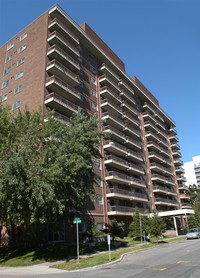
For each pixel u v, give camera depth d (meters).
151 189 60.62
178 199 75.12
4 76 42.81
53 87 36.72
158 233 36.12
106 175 44.44
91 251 25.31
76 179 23.19
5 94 40.84
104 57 52.06
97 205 39.84
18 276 15.20
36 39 40.75
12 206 19.72
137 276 12.38
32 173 19.78
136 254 24.09
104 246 28.92
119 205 46.22
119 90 54.22
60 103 35.75
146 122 65.56
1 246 30.11
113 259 19.80
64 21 43.28
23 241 27.98
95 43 49.28
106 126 47.34
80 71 45.06
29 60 39.91
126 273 13.66
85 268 17.05
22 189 19.09
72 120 25.64
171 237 47.09
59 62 39.00
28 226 24.17
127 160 53.59
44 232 28.91
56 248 25.97
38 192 19.00
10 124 23.86
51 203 19.75
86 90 45.38
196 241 36.62
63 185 21.14
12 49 44.00
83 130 24.16
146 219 39.16
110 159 44.72
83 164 21.73
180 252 23.14
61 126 23.86
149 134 64.12
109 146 45.53
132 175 53.69
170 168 75.88
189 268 13.91
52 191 19.03
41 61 37.94
